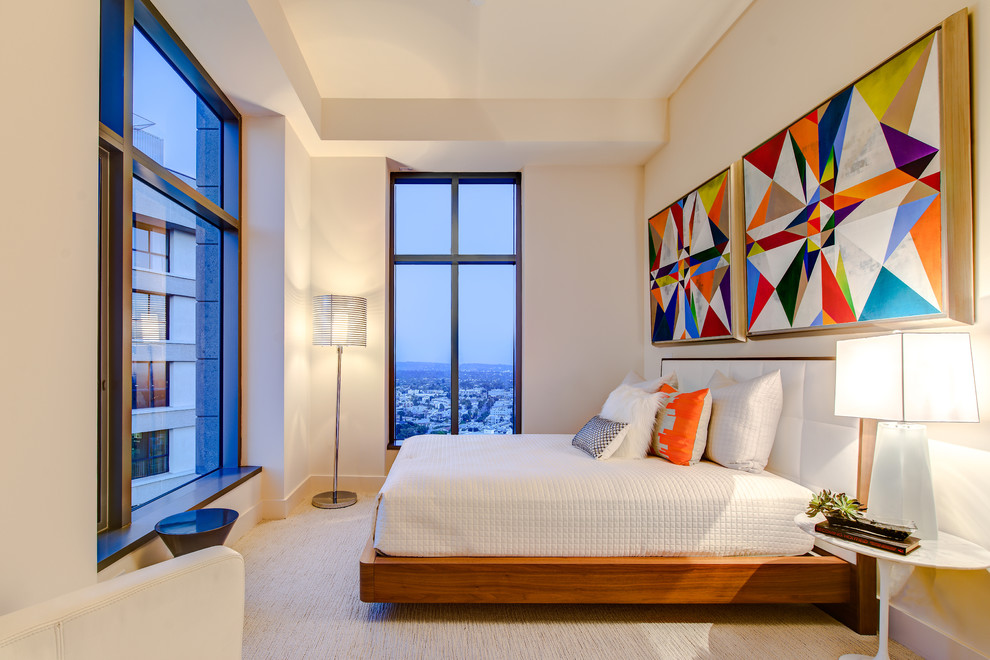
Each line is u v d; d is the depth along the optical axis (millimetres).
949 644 1613
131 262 2092
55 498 1086
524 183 4184
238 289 3213
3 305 971
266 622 1944
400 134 3670
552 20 2852
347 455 3881
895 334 1486
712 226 3037
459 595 1926
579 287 4145
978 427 1538
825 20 2199
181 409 2668
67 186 1147
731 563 1945
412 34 2965
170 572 885
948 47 1618
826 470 2057
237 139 3234
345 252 3922
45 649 716
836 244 2068
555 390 4098
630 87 3590
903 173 1768
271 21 2564
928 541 1507
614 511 2002
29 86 1047
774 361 2430
